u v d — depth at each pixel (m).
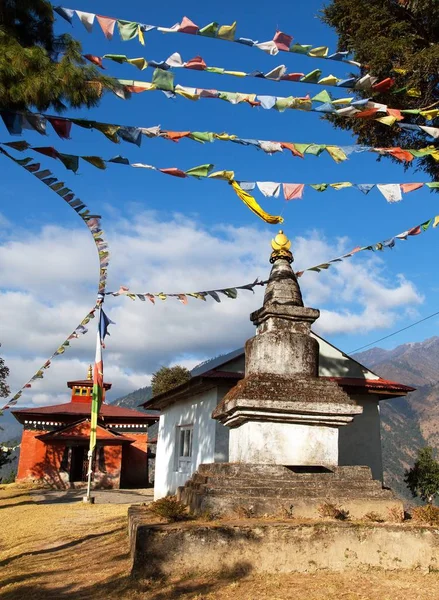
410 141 12.87
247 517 7.18
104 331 14.09
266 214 10.11
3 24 8.70
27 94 7.84
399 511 7.52
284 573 6.43
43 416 33.19
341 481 7.96
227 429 14.93
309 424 8.62
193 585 6.00
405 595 5.73
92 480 29.95
